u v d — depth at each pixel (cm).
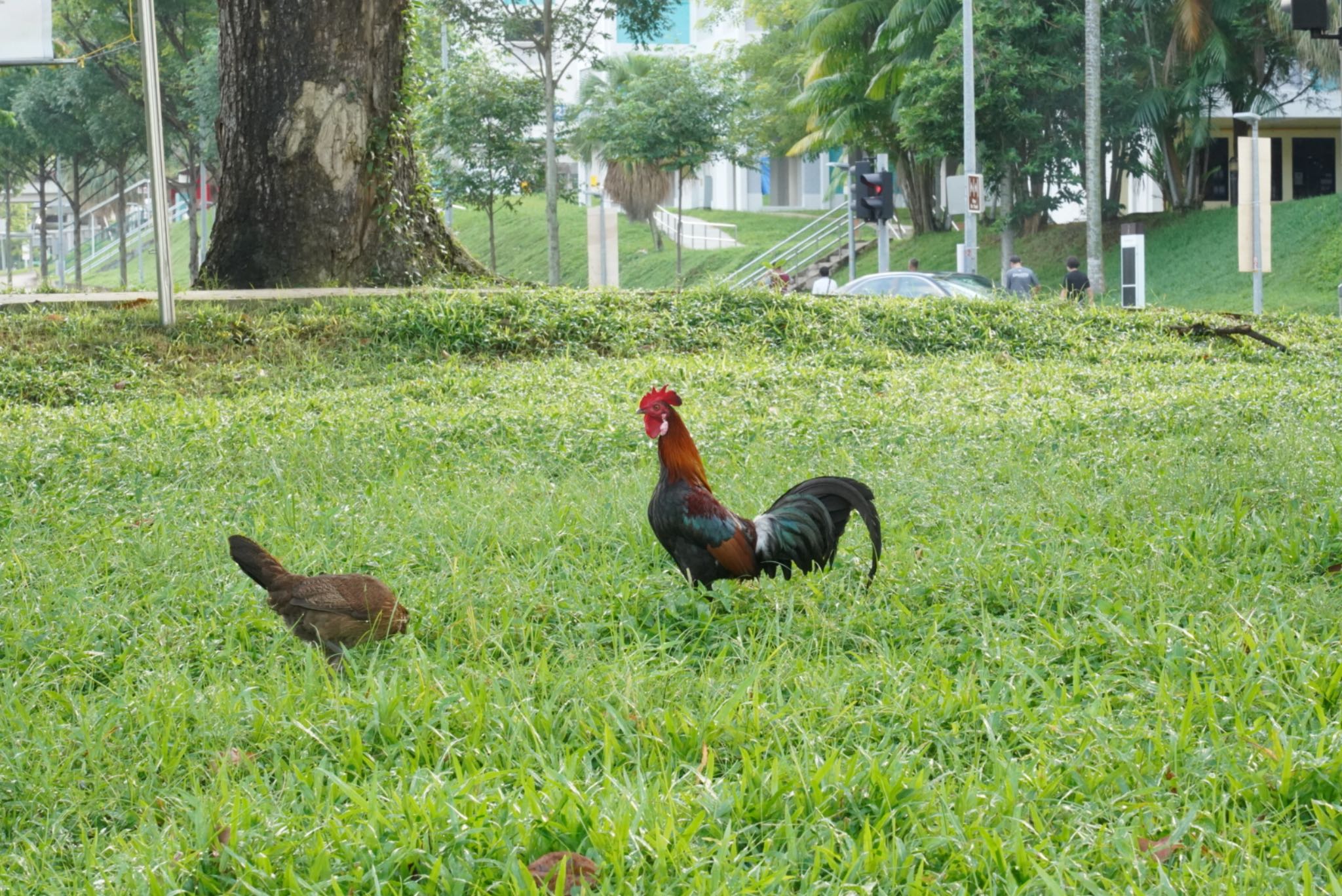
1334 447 836
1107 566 607
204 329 1390
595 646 522
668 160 4422
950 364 1445
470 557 649
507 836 349
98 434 976
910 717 438
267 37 1568
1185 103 3306
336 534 706
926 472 821
